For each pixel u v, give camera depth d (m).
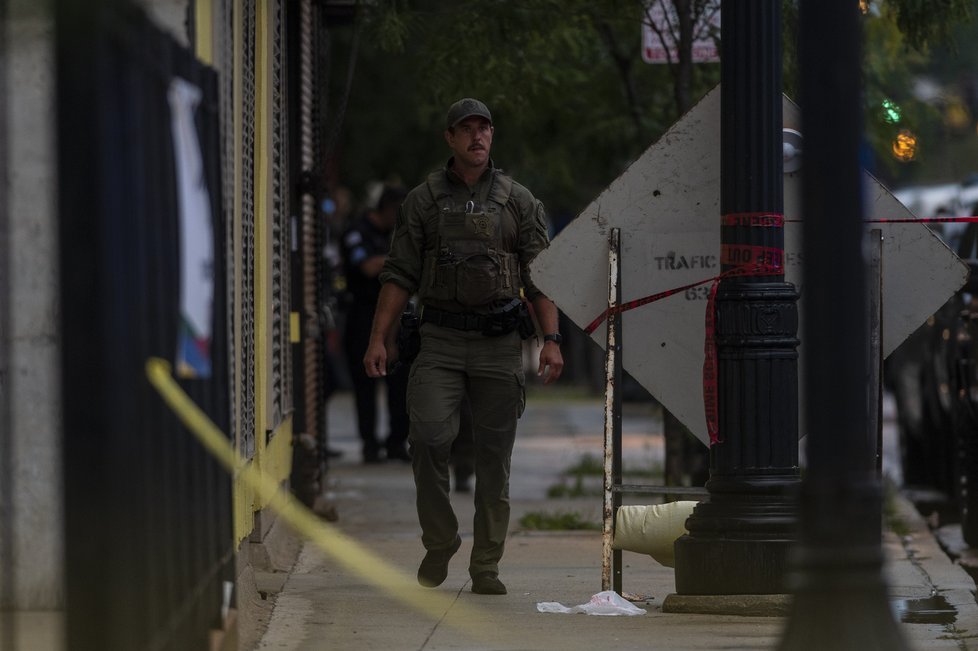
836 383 16.75
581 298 28.02
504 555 35.66
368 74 85.25
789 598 26.11
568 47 46.94
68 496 14.22
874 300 27.66
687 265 28.02
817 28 16.64
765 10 26.47
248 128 28.53
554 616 26.39
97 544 14.20
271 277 32.81
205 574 18.45
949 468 47.66
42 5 19.69
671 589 29.95
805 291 16.88
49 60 19.89
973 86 54.47
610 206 28.00
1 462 20.09
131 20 15.00
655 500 45.78
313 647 23.42
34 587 20.22
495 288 27.98
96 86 13.95
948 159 73.25
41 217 19.97
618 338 27.70
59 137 13.98
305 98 40.91
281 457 35.81
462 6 39.53
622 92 50.06
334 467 57.06
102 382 14.11
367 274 57.03
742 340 26.62
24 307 20.06
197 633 17.89
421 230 28.48
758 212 26.53
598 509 45.00
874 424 27.52
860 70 16.66
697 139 27.95
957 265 27.94
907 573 33.00
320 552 34.62
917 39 39.06
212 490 18.97
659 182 27.98
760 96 26.45
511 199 28.55
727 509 26.69
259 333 30.36
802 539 17.17
